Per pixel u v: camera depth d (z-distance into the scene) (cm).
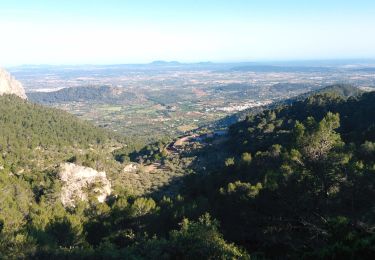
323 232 2477
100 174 7106
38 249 3709
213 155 9862
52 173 6669
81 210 5569
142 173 9369
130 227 4731
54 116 16388
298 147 3012
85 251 3812
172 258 3319
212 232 3139
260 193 3406
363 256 2125
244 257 2795
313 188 2747
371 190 2702
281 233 2789
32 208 5353
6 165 7944
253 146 8325
